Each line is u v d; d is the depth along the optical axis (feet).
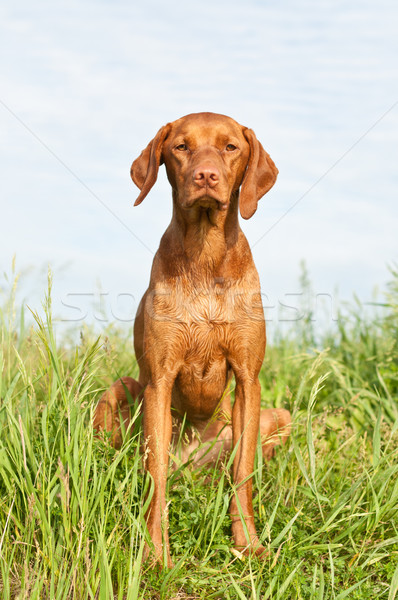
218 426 13.99
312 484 12.00
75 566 8.80
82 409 11.89
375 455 12.00
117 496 10.12
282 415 14.01
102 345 11.80
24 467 9.90
